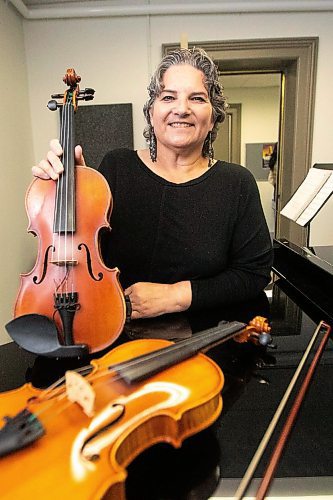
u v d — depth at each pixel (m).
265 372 0.76
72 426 0.53
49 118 2.74
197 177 1.12
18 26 2.50
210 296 1.03
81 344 0.78
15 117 2.43
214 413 0.61
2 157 2.22
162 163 1.12
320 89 2.71
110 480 0.45
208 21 2.60
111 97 2.72
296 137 2.78
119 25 2.61
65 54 2.65
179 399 0.59
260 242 1.15
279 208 3.13
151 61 2.67
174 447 0.56
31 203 0.87
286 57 2.65
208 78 1.02
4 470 0.46
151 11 2.53
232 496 0.48
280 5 2.50
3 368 0.75
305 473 0.52
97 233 0.86
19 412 0.56
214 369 0.69
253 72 2.96
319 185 1.72
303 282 1.43
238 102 4.39
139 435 0.54
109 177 1.15
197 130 1.04
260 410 0.64
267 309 1.15
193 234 1.11
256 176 4.57
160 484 0.49
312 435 0.59
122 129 2.73
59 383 0.64
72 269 0.84
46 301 0.83
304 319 1.07
